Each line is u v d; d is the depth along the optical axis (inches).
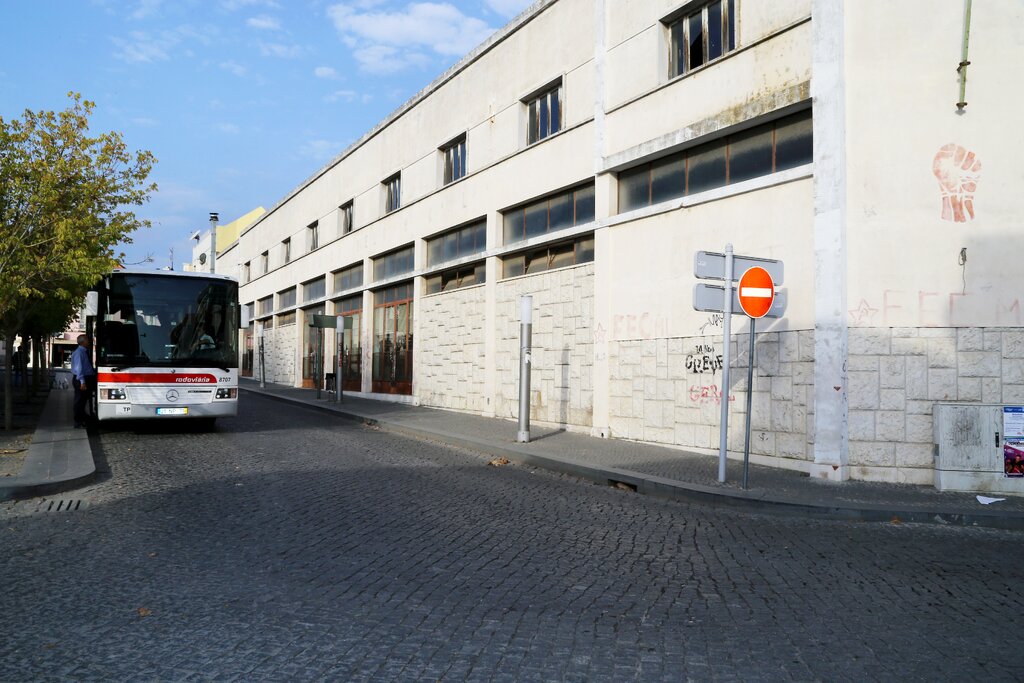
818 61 417.1
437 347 877.8
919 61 398.9
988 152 391.5
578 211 634.8
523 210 717.9
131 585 210.2
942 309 392.8
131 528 279.7
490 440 556.1
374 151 1070.4
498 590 211.2
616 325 574.2
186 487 363.3
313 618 184.9
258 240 1780.3
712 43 507.2
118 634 172.4
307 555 244.4
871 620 192.2
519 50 715.4
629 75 567.2
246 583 213.2
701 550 265.9
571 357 631.2
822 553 265.9
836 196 405.1
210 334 588.7
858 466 398.6
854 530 309.1
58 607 191.3
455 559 243.3
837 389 400.8
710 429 489.4
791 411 432.1
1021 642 177.8
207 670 152.2
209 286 592.1
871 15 405.7
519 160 708.7
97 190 498.6
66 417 702.5
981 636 181.8
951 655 168.9
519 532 285.3
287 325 1534.2
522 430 547.2
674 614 194.1
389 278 1020.5
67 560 235.8
